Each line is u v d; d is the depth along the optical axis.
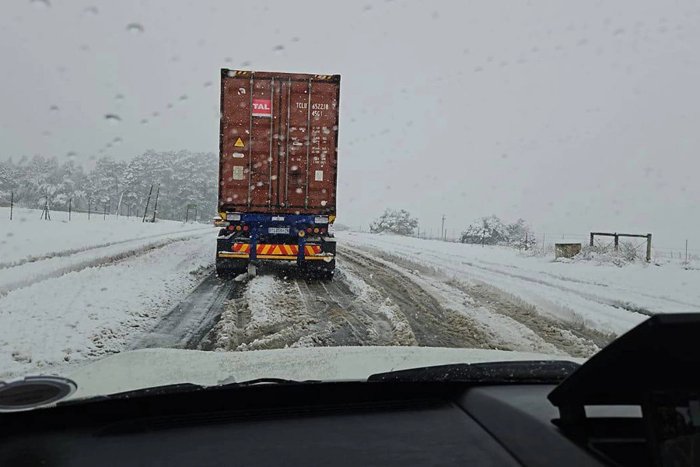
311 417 2.23
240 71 12.11
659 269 15.95
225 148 12.13
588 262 17.81
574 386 1.75
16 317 7.24
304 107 12.27
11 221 27.08
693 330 1.41
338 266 15.41
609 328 7.77
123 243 19.50
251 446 1.95
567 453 1.65
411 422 2.14
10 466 1.85
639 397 1.64
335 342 6.63
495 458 1.74
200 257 16.31
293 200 12.31
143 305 8.45
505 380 2.57
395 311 8.62
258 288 10.45
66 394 2.36
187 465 1.82
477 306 9.43
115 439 2.04
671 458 1.49
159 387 2.38
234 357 3.54
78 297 8.71
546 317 8.66
